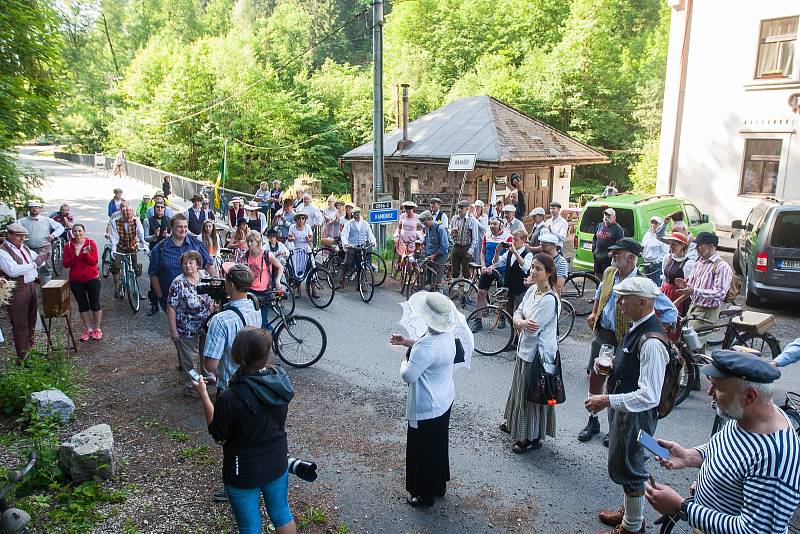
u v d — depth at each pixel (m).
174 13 60.25
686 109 18.33
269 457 3.42
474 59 47.16
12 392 6.01
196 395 6.69
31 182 12.15
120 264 10.77
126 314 10.19
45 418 5.45
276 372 3.52
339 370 7.54
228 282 5.04
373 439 5.72
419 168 20.88
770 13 16.38
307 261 10.91
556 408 6.41
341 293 11.80
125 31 44.97
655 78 37.91
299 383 7.12
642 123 38.31
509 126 21.62
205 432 5.82
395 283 12.60
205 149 38.78
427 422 4.41
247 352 3.39
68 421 5.98
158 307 10.24
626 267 5.18
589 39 39.69
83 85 16.56
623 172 39.56
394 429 5.93
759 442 2.34
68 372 6.82
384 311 10.45
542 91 39.50
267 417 3.41
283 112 41.31
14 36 10.62
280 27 58.19
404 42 50.88
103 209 23.88
